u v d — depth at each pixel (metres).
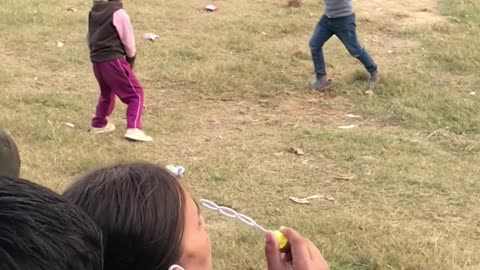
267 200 5.00
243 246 4.27
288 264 1.85
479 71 8.01
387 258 4.10
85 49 8.77
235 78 7.77
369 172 5.43
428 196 5.05
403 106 6.90
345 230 4.46
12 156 2.36
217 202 4.93
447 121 6.55
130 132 6.07
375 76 7.58
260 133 6.37
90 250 1.01
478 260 4.15
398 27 9.95
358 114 6.88
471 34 9.60
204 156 5.81
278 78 7.85
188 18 10.34
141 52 8.59
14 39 9.03
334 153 5.81
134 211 1.40
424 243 4.30
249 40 9.13
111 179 1.46
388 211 4.83
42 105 6.86
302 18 10.30
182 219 1.45
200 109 7.04
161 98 7.29
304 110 7.04
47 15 10.16
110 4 5.91
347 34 7.41
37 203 1.01
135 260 1.40
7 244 0.94
